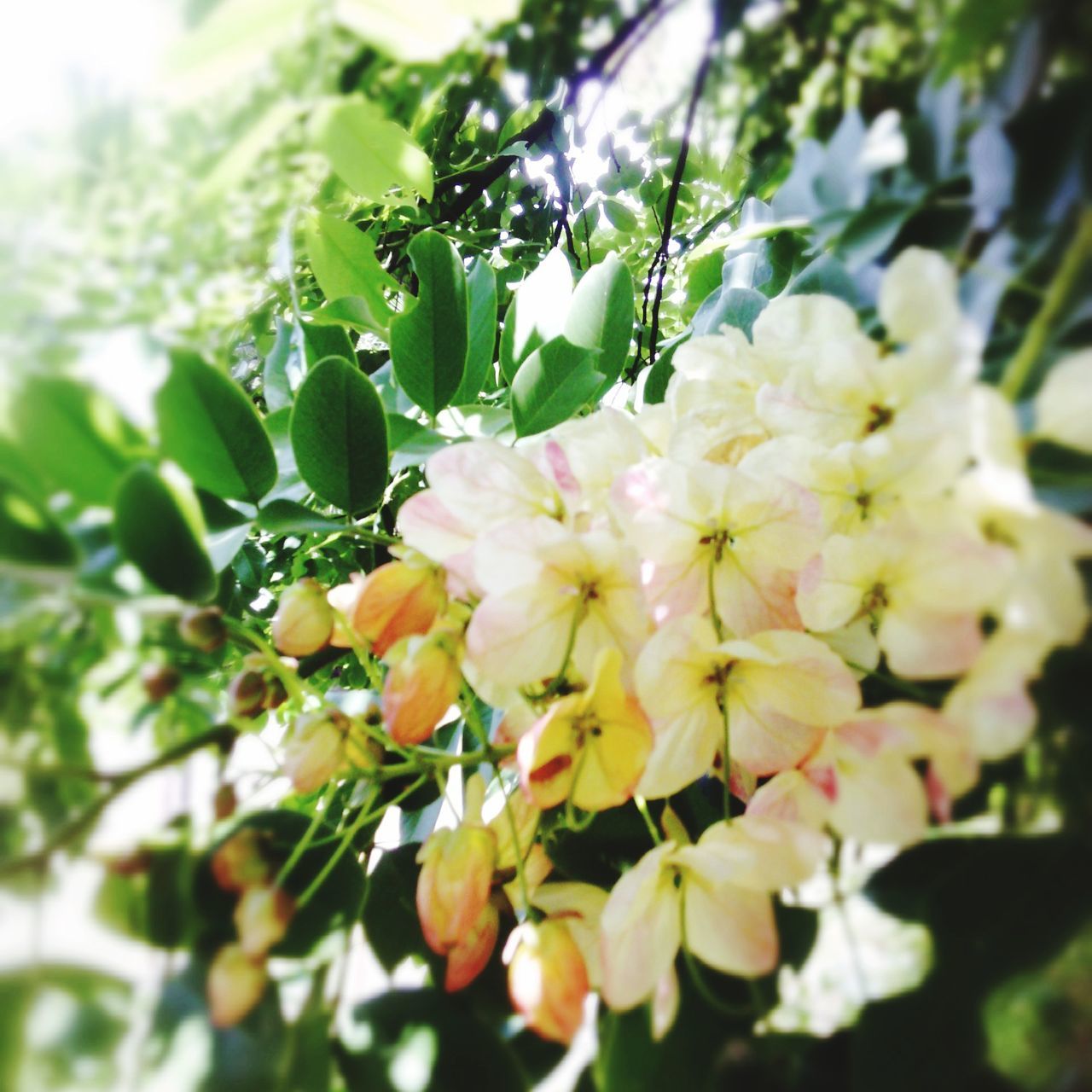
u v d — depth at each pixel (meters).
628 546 0.26
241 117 0.23
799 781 0.25
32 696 0.23
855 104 0.25
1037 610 0.20
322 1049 0.24
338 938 0.26
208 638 0.25
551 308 0.39
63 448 0.23
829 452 0.25
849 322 0.27
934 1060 0.22
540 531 0.25
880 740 0.22
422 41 0.24
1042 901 0.22
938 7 0.22
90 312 0.22
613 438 0.28
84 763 0.23
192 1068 0.22
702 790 0.31
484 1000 0.26
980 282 0.23
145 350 0.24
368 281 0.36
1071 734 0.22
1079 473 0.21
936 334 0.22
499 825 0.27
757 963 0.23
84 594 0.23
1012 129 0.23
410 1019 0.25
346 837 0.26
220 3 0.22
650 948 0.24
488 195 0.61
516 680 0.26
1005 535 0.21
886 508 0.24
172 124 0.23
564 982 0.24
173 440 0.26
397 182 0.27
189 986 0.23
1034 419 0.21
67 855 0.22
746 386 0.28
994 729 0.21
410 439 0.34
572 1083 0.25
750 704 0.26
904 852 0.24
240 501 0.28
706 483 0.26
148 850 0.23
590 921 0.26
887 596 0.23
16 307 0.22
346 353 0.35
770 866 0.23
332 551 0.53
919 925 0.23
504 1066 0.25
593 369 0.34
